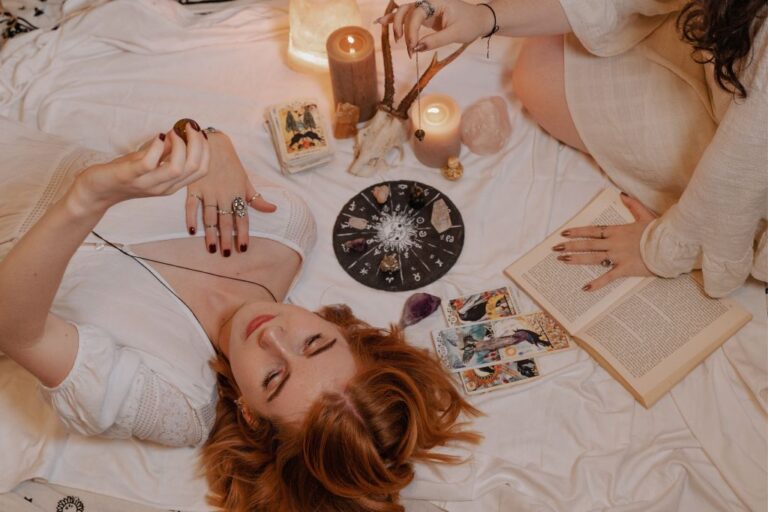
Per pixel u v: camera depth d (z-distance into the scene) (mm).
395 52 2016
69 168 1525
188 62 2020
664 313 1633
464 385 1611
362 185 1865
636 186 1766
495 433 1575
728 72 1226
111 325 1380
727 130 1287
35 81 1975
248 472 1453
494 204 1828
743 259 1499
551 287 1702
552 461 1552
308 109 1842
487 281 1740
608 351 1612
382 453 1361
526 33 1629
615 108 1690
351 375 1352
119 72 1999
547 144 1886
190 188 1550
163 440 1452
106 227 1452
